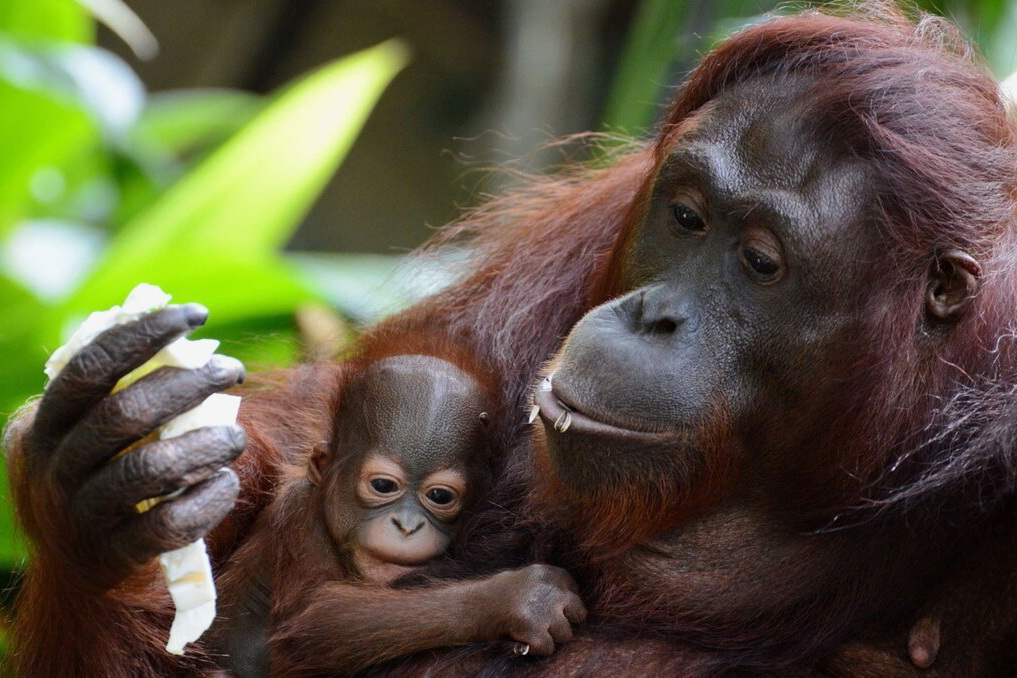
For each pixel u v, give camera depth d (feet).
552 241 19.98
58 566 15.64
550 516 16.78
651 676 15.76
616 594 16.42
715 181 14.58
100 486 14.26
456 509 17.19
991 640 15.70
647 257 15.24
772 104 14.85
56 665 16.93
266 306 28.58
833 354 14.56
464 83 70.44
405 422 17.15
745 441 15.11
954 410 15.11
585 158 29.37
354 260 31.30
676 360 14.64
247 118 36.88
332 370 21.01
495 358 18.95
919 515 15.40
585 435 14.78
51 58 29.48
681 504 15.07
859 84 14.78
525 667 15.98
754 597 15.85
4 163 30.07
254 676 17.42
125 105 29.96
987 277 14.90
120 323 14.29
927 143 14.80
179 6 70.49
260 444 19.63
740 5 28.81
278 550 17.46
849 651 15.88
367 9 71.20
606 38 63.77
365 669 16.47
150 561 15.12
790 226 14.29
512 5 64.03
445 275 22.56
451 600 15.98
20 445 16.11
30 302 28.55
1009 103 17.70
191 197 30.32
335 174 69.77
